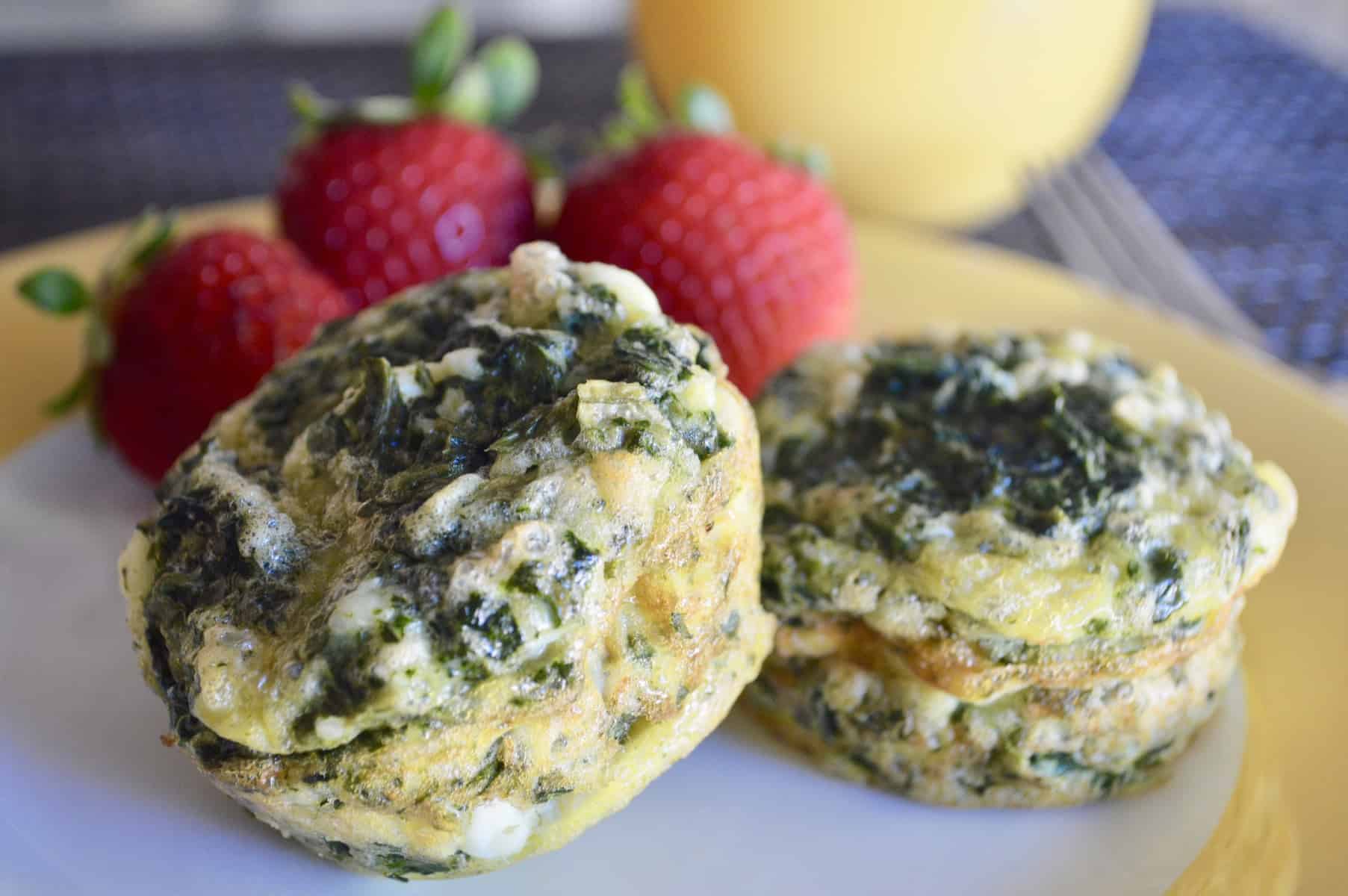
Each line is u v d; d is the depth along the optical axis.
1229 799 0.21
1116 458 0.21
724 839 0.21
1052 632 0.20
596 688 0.18
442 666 0.17
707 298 0.26
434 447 0.19
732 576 0.19
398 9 0.46
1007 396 0.21
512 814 0.19
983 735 0.20
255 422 0.20
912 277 0.29
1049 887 0.20
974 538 0.20
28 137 0.35
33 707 0.21
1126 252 0.32
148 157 0.34
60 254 0.28
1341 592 0.23
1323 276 0.32
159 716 0.21
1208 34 0.43
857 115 0.32
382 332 0.20
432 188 0.26
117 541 0.24
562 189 0.28
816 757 0.21
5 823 0.20
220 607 0.18
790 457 0.21
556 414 0.18
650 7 0.33
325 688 0.17
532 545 0.18
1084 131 0.34
